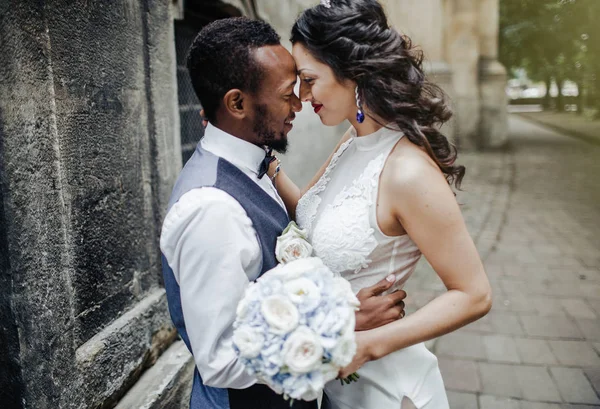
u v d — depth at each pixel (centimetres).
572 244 554
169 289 132
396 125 130
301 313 101
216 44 125
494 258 512
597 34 1717
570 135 1672
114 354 194
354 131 153
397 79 129
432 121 133
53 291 158
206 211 118
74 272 176
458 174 137
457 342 342
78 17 177
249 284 112
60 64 167
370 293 127
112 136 200
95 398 181
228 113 131
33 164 149
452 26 1212
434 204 119
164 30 243
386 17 135
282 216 139
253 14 419
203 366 119
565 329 356
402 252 133
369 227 129
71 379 167
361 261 132
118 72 204
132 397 202
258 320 102
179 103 339
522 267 484
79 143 178
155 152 234
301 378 101
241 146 134
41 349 152
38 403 150
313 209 147
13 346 143
